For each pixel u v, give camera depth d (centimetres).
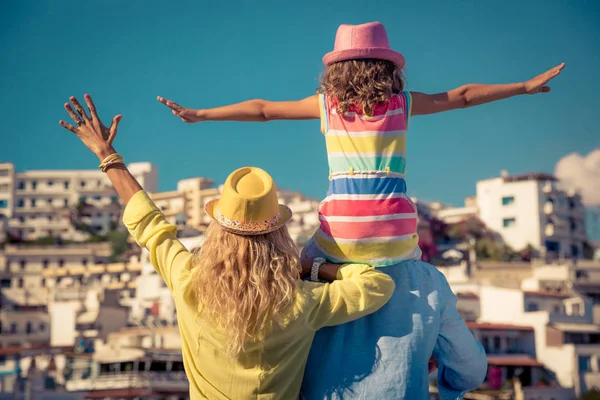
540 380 5444
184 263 443
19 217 14425
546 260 10750
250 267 424
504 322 6028
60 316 6894
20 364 6166
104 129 492
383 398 442
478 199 11975
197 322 428
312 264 464
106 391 5197
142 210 459
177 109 479
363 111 459
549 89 479
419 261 475
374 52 458
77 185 14738
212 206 451
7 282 10619
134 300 8150
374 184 457
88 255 11050
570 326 5734
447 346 481
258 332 424
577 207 11575
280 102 483
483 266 8219
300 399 461
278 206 439
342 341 451
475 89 475
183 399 5188
